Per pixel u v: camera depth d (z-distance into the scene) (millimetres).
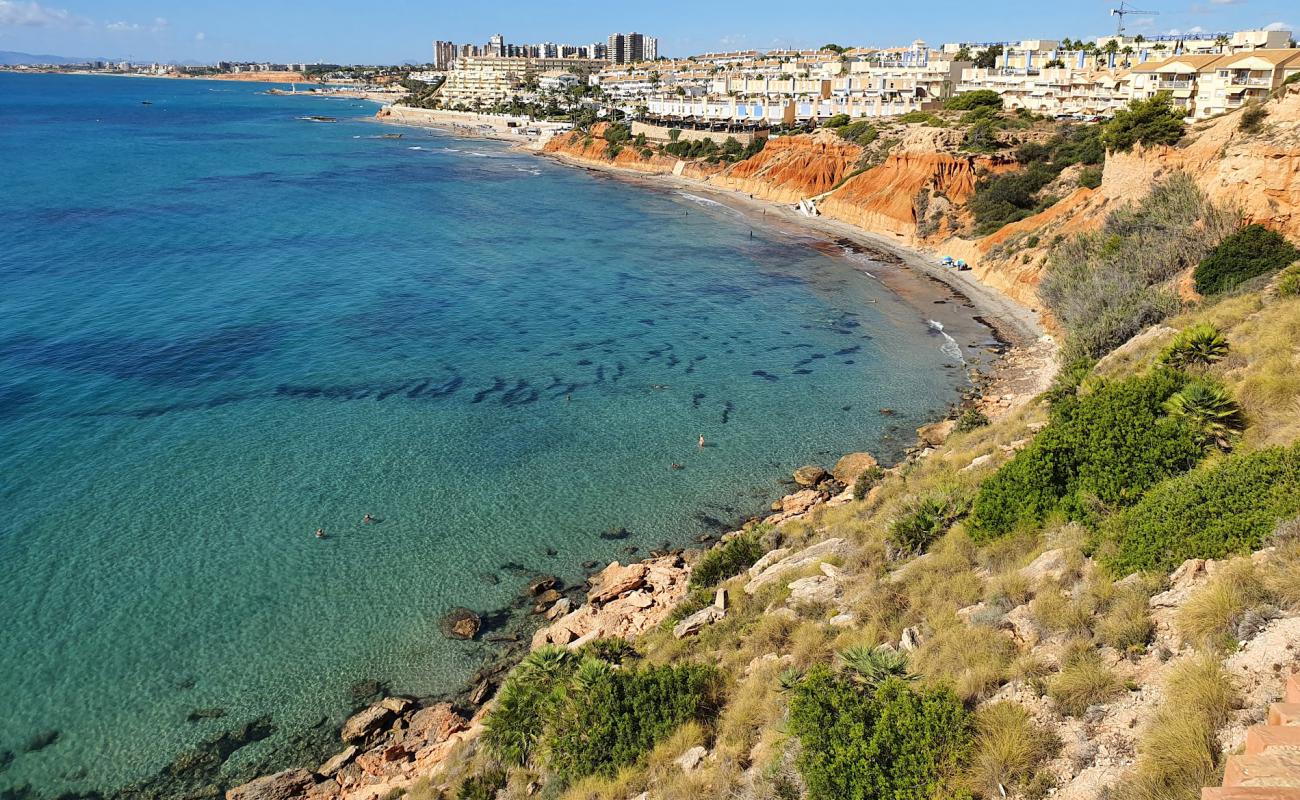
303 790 22781
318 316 67062
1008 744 12492
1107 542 17172
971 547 21562
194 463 41031
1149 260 48625
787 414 49094
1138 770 11016
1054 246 69625
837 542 26828
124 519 35656
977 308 71062
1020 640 15594
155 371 53188
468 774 20656
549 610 30812
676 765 16922
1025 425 33500
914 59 198750
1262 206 43031
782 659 19391
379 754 23984
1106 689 12805
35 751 24234
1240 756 8773
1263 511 14766
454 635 29469
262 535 35000
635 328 66500
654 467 42281
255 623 29656
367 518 36656
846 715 13711
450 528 36188
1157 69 115188
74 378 51312
